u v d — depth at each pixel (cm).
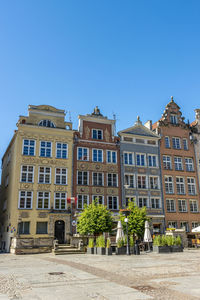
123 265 1467
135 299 773
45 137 3216
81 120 3475
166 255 2009
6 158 3825
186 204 3706
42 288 913
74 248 2531
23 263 1664
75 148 3341
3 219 3412
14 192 2925
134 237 2694
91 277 1113
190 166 3922
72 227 3047
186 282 1005
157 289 897
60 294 831
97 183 3328
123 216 2638
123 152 3572
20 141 3092
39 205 2989
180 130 4009
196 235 3072
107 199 3316
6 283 995
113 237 2836
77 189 3203
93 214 2564
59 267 1427
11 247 2658
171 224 3547
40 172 3098
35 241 2577
